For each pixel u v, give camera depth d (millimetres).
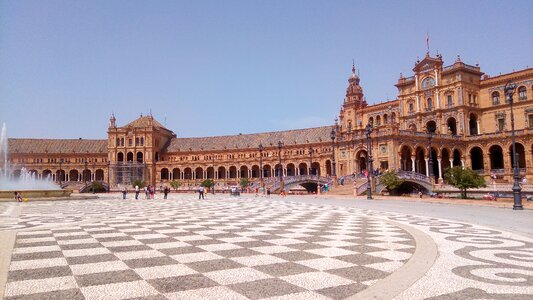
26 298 7207
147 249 12070
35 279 8492
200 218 22734
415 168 86625
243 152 142000
